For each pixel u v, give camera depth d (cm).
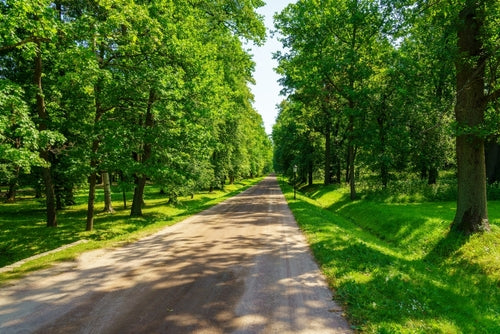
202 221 1596
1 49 961
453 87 1877
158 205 2614
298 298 607
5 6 992
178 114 1498
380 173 2845
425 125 2206
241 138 3894
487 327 571
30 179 2114
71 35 1080
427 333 477
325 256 880
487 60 1120
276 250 990
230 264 835
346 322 510
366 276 719
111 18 1066
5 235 1320
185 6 1639
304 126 3425
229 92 2200
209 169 2977
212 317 524
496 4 1045
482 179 1163
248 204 2453
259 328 487
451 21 1109
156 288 657
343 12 2242
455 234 1178
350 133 2373
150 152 1848
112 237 1257
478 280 928
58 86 1377
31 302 581
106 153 1355
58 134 1045
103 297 606
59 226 1562
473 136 1149
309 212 1838
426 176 3086
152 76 1318
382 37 1338
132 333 468
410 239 1341
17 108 941
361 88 2273
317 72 2305
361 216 1988
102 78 1251
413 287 683
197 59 1575
